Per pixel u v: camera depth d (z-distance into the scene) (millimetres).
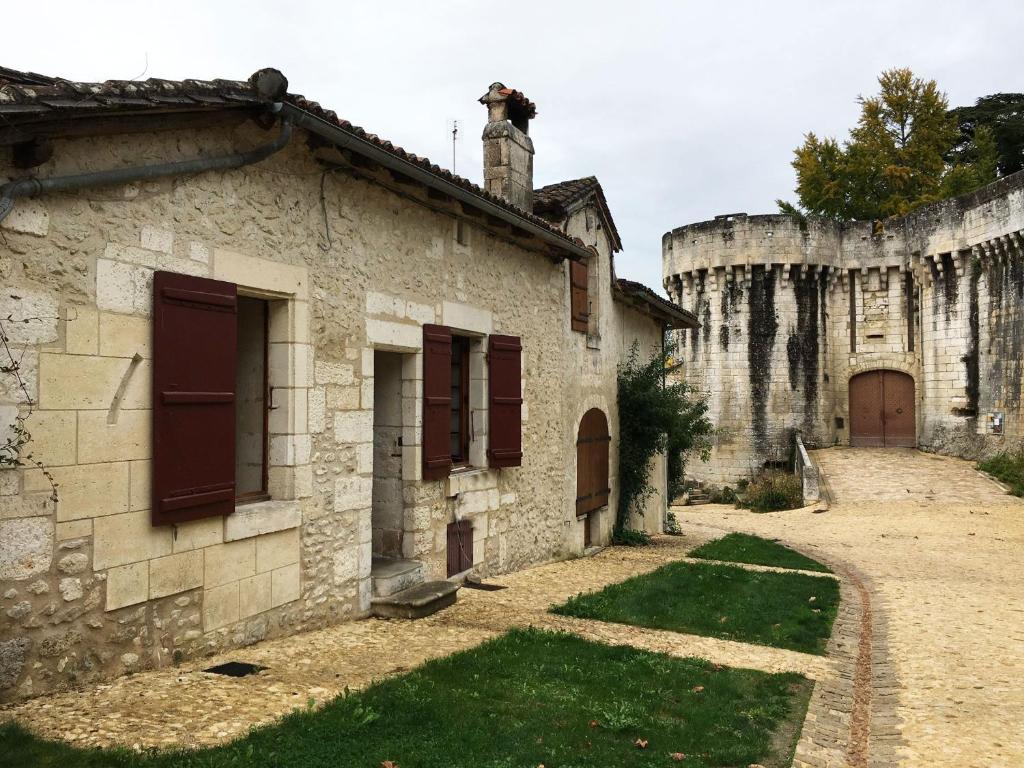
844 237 28562
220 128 5332
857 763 4281
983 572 11383
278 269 5875
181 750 3498
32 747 3391
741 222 28641
